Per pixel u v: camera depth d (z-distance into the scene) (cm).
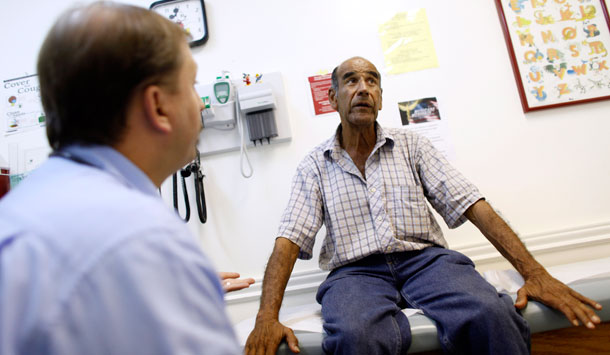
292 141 130
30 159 134
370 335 65
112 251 25
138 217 27
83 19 35
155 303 24
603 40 130
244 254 124
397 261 90
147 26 37
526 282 76
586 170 124
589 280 75
